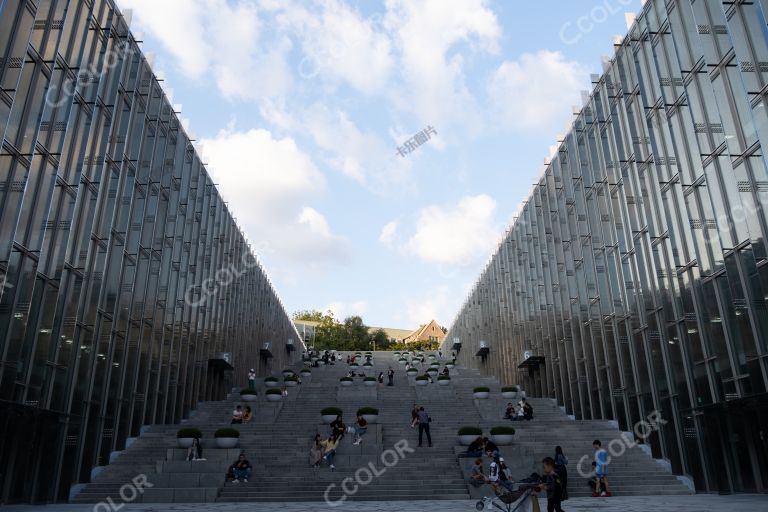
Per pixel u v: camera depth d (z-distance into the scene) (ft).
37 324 59.98
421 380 134.82
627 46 88.07
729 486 60.64
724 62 63.00
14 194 56.13
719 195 64.59
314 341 323.37
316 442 72.33
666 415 76.28
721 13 63.82
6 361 54.44
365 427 78.89
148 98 94.07
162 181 99.40
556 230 118.32
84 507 58.08
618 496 64.49
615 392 91.20
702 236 68.69
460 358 220.43
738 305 60.75
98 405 75.31
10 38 56.39
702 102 67.97
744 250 60.49
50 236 63.21
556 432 84.33
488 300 173.37
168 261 100.83
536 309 128.98
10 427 57.57
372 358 226.79
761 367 57.16
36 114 59.98
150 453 78.59
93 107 72.90
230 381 133.28
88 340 72.79
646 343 82.02
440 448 76.28
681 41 72.13
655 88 80.02
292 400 111.65
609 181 94.38
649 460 75.51
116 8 81.10
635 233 85.81
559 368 115.75
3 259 54.13
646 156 83.51
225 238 134.00
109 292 80.23
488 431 82.84
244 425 87.81
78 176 68.39
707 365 67.67
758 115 56.03
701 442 68.13
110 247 81.56
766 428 57.11
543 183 126.82
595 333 98.17
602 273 96.94
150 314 92.89
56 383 64.80
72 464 66.08
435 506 55.16
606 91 95.86
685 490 66.49
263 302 172.04
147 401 91.71
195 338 111.04
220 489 65.00
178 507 56.08
